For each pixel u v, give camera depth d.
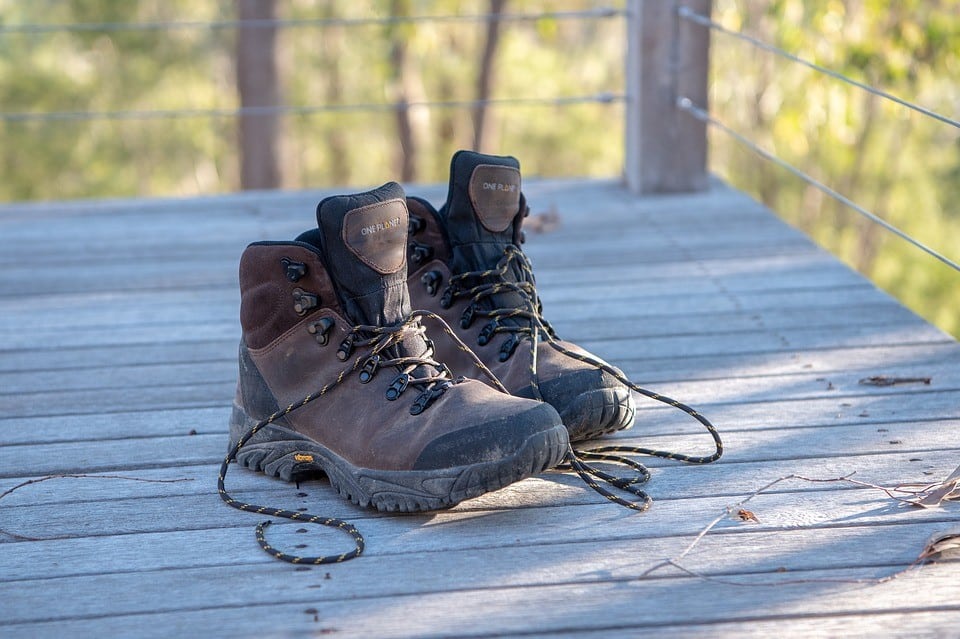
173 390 2.77
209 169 25.17
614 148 20.98
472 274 2.37
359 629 1.64
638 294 3.55
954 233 17.06
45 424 2.55
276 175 12.81
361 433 2.05
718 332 3.16
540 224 4.38
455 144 20.28
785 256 3.96
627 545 1.88
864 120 14.02
